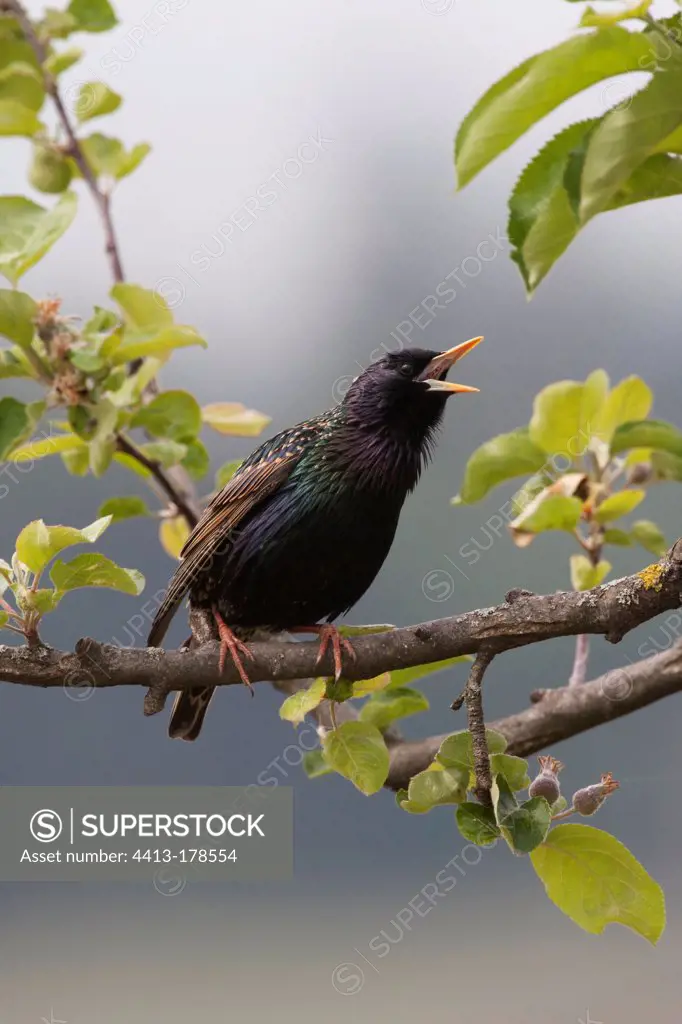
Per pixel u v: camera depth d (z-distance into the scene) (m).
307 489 10.16
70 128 10.14
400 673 9.57
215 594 10.41
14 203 9.02
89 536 7.71
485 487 10.31
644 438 9.98
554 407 10.20
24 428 8.68
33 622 7.84
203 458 10.38
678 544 7.46
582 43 5.46
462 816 7.05
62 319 8.75
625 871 7.35
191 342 8.82
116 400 9.27
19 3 10.03
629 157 5.49
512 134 5.74
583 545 10.14
